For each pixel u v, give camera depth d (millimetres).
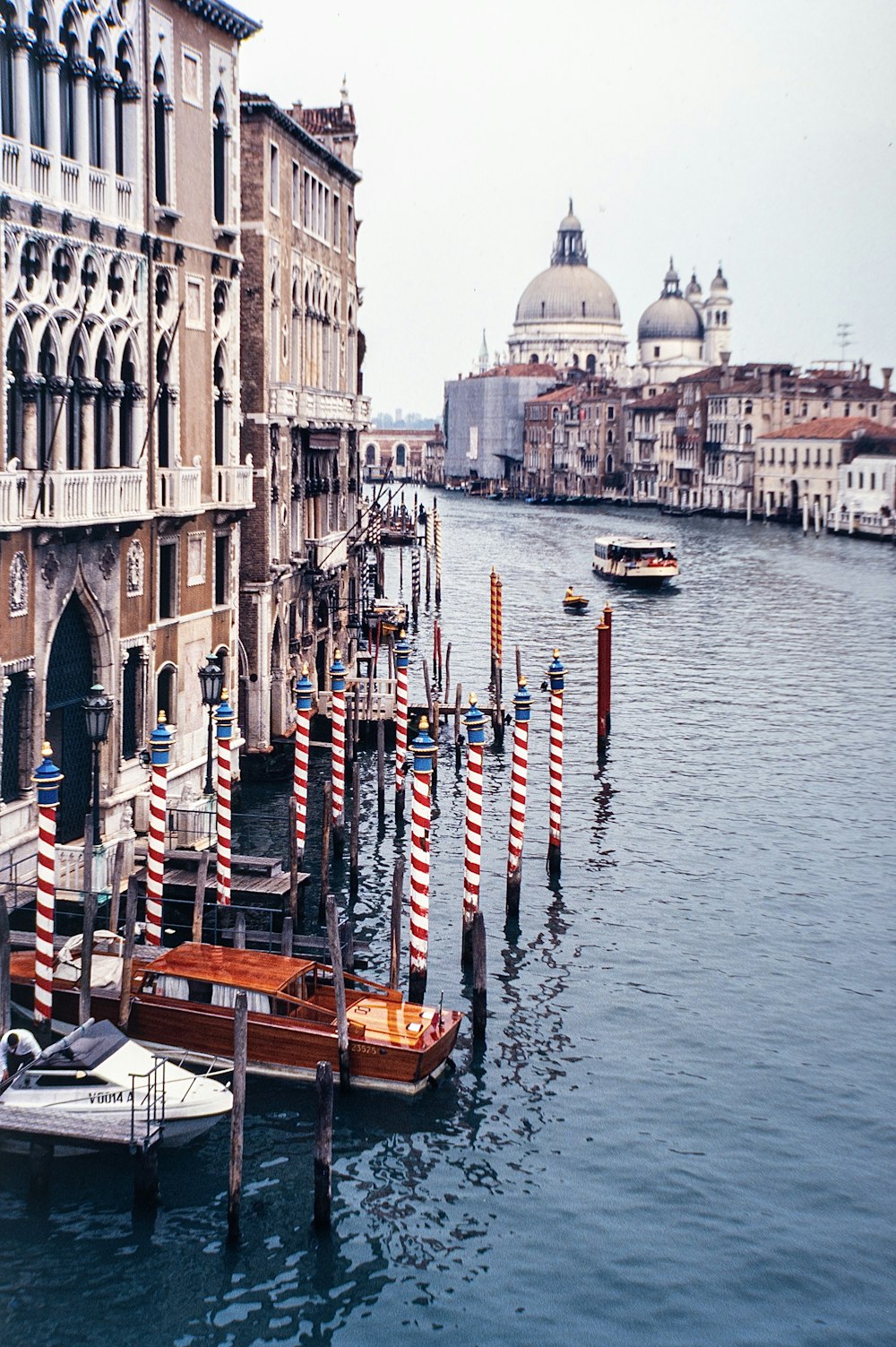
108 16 30547
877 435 168375
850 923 34656
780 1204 23062
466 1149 24359
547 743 53594
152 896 28250
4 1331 19844
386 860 38781
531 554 139375
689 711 59812
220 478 38500
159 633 34688
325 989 27562
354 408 57219
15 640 27984
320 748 50562
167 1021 25750
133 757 33594
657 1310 20594
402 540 129500
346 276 57156
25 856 28484
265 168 43625
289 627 48000
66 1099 22609
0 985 24078
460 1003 30016
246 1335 19969
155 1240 21672
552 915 35031
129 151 32062
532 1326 20266
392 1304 20594
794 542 151500
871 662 72812
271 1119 25000
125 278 31844
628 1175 23766
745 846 40562
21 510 27984
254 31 38281
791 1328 20297
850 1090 26547
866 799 45594
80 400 30359
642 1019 29312
